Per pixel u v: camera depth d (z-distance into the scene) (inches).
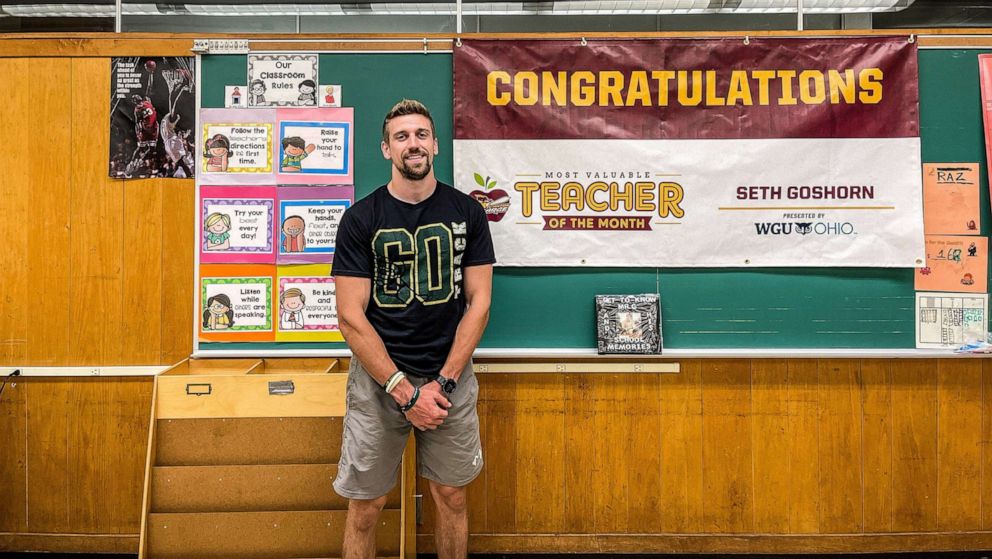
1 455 92.7
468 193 91.4
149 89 91.7
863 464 92.7
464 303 75.9
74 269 92.2
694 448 92.9
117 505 92.7
